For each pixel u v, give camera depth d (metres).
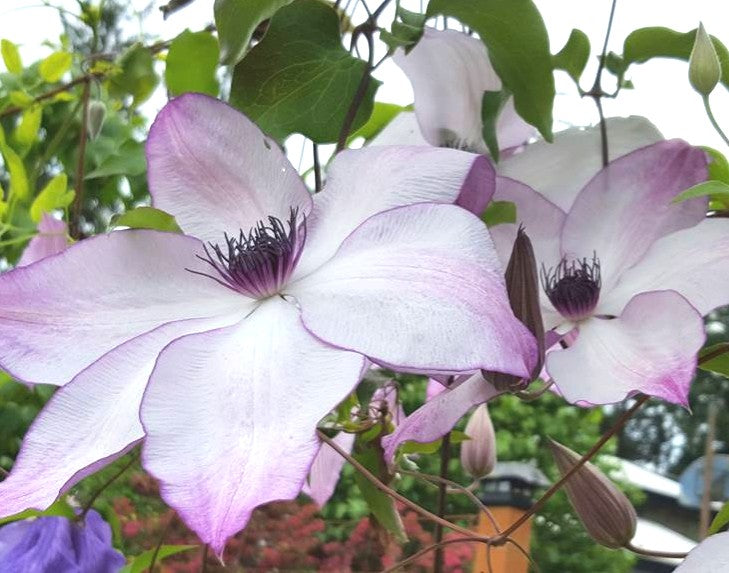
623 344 0.22
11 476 0.18
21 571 0.23
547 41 0.24
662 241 0.24
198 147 0.22
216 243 0.22
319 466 0.31
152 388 0.17
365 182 0.21
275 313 0.20
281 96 0.24
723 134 0.25
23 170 0.40
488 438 0.35
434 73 0.27
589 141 0.27
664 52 0.27
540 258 0.25
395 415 0.32
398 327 0.17
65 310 0.20
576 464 0.24
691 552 0.18
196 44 0.30
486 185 0.20
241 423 0.17
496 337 0.16
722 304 0.23
